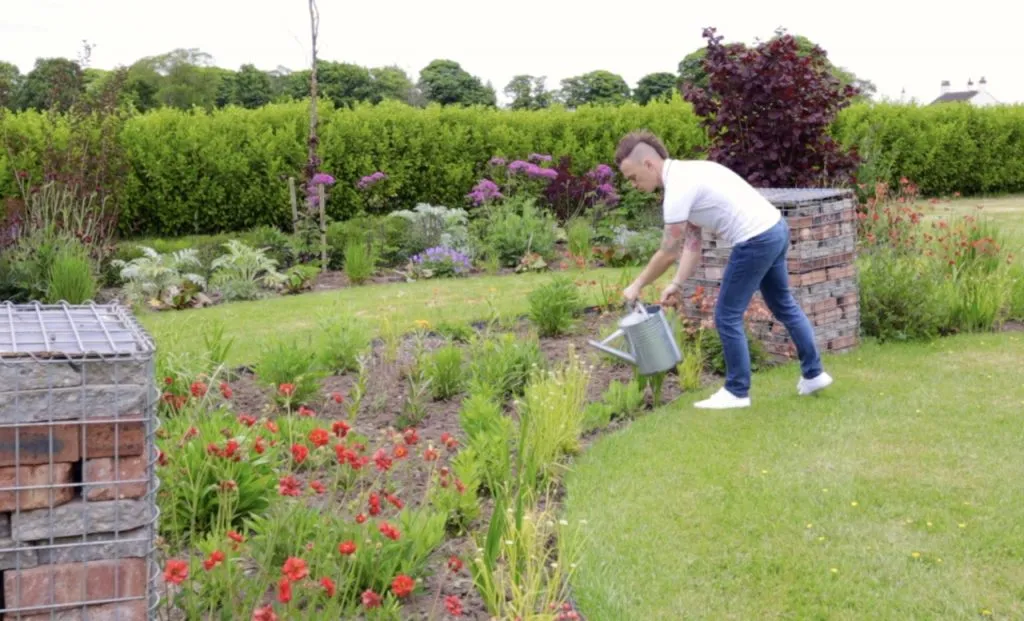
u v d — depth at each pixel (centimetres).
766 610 307
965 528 361
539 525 312
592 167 1617
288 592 229
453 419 516
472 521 372
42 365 226
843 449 450
